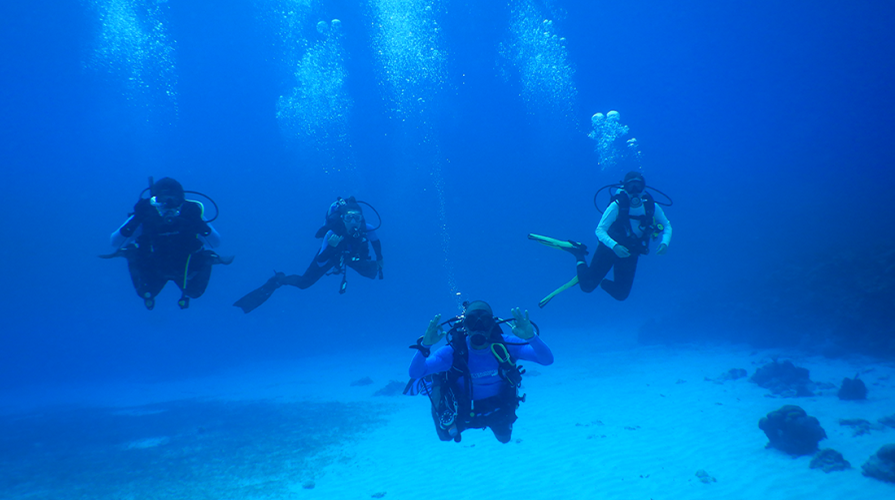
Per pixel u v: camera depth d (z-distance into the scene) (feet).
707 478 24.08
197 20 162.61
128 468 35.27
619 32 198.90
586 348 76.95
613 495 23.36
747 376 44.80
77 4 143.23
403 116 211.61
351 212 14.37
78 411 67.21
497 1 174.40
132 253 11.10
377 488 27.22
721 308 67.87
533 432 34.58
